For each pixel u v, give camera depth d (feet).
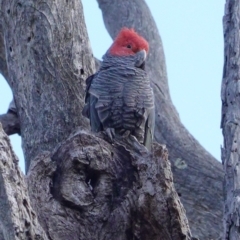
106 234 27.71
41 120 36.42
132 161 28.22
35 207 27.37
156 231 26.76
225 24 31.04
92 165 28.32
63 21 37.68
